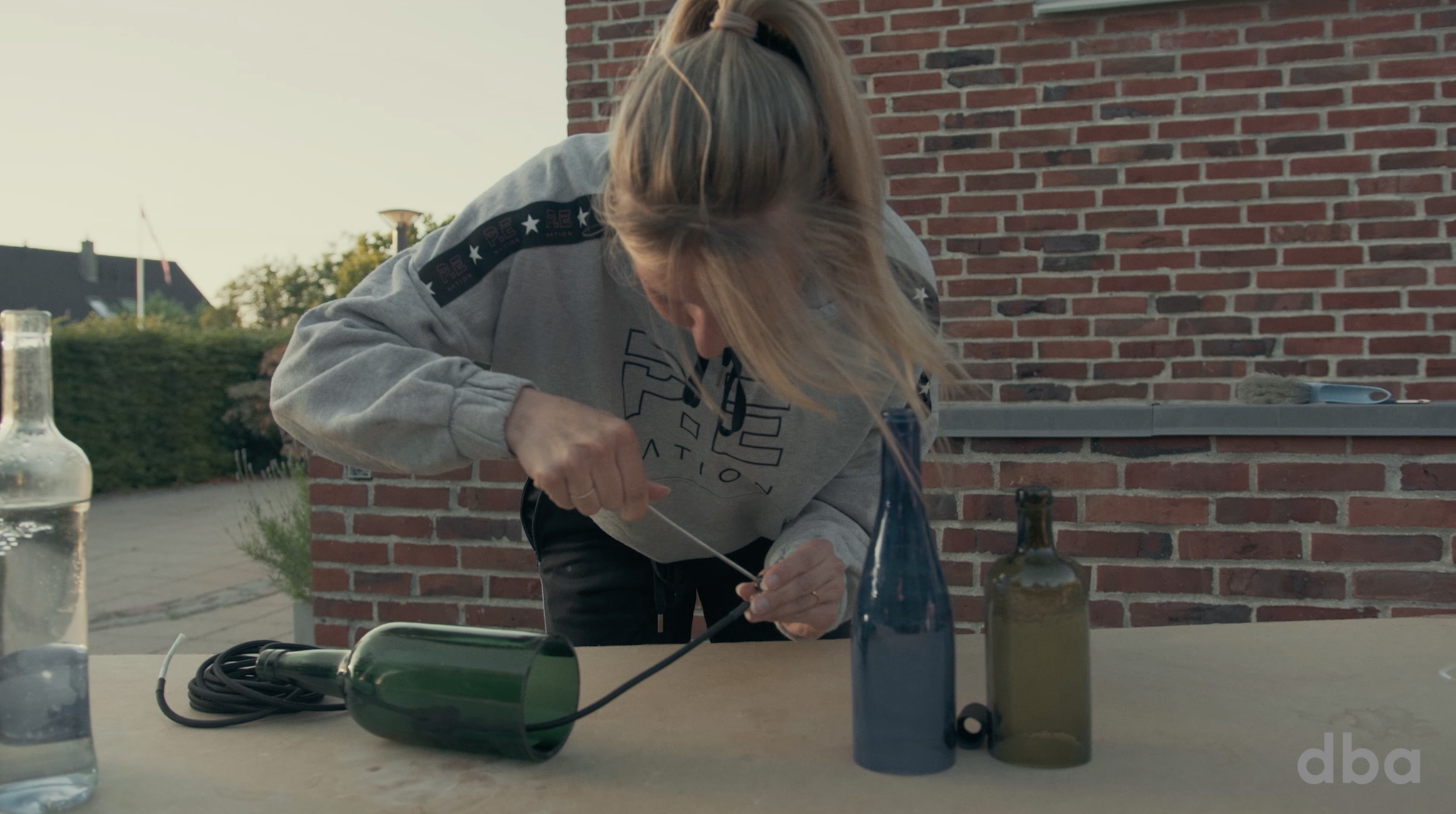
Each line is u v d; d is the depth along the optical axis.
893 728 0.68
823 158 0.70
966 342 2.59
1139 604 2.29
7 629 0.63
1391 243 2.40
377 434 0.83
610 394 1.10
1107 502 2.30
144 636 3.96
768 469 1.12
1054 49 2.52
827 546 0.90
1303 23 2.42
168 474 9.80
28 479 0.63
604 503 0.76
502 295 1.02
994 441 2.35
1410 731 0.75
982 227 2.57
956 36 2.56
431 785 0.68
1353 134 2.41
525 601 2.42
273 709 0.82
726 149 0.65
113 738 0.78
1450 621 1.09
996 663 0.70
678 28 0.83
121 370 9.39
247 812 0.64
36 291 25.94
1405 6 2.37
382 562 2.50
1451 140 2.36
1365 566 2.17
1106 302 2.52
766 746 0.74
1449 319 2.37
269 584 4.86
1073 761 0.69
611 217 0.74
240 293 24.75
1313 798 0.63
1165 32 2.48
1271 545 2.22
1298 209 2.44
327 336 0.91
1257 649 0.99
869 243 0.71
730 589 1.32
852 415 1.07
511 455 0.80
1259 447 2.22
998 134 2.55
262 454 10.71
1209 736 0.74
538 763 0.71
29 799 0.63
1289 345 2.45
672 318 0.79
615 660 0.99
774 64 0.70
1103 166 2.51
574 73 2.64
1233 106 2.46
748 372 1.00
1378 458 2.16
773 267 0.66
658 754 0.73
